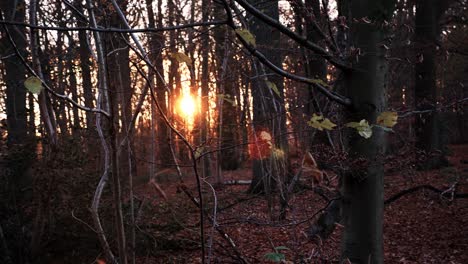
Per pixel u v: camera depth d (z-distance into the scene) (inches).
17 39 186.5
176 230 203.6
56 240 202.8
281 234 209.9
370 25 70.4
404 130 97.8
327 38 77.0
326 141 94.8
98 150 207.0
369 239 73.4
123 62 119.6
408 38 98.7
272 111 163.5
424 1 339.6
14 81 207.3
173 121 101.3
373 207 73.6
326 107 98.7
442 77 490.0
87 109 67.6
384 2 69.4
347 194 76.2
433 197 176.1
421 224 280.8
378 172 73.1
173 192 208.2
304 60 100.0
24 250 204.2
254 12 59.9
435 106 97.5
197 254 202.1
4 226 207.2
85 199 194.2
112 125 92.1
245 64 178.5
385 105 73.4
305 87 137.5
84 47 173.2
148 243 201.2
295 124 114.1
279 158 120.3
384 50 71.7
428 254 235.5
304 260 88.0
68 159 194.4
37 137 212.1
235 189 427.2
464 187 336.8
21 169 208.7
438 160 460.8
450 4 479.2
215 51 210.1
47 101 188.7
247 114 182.4
